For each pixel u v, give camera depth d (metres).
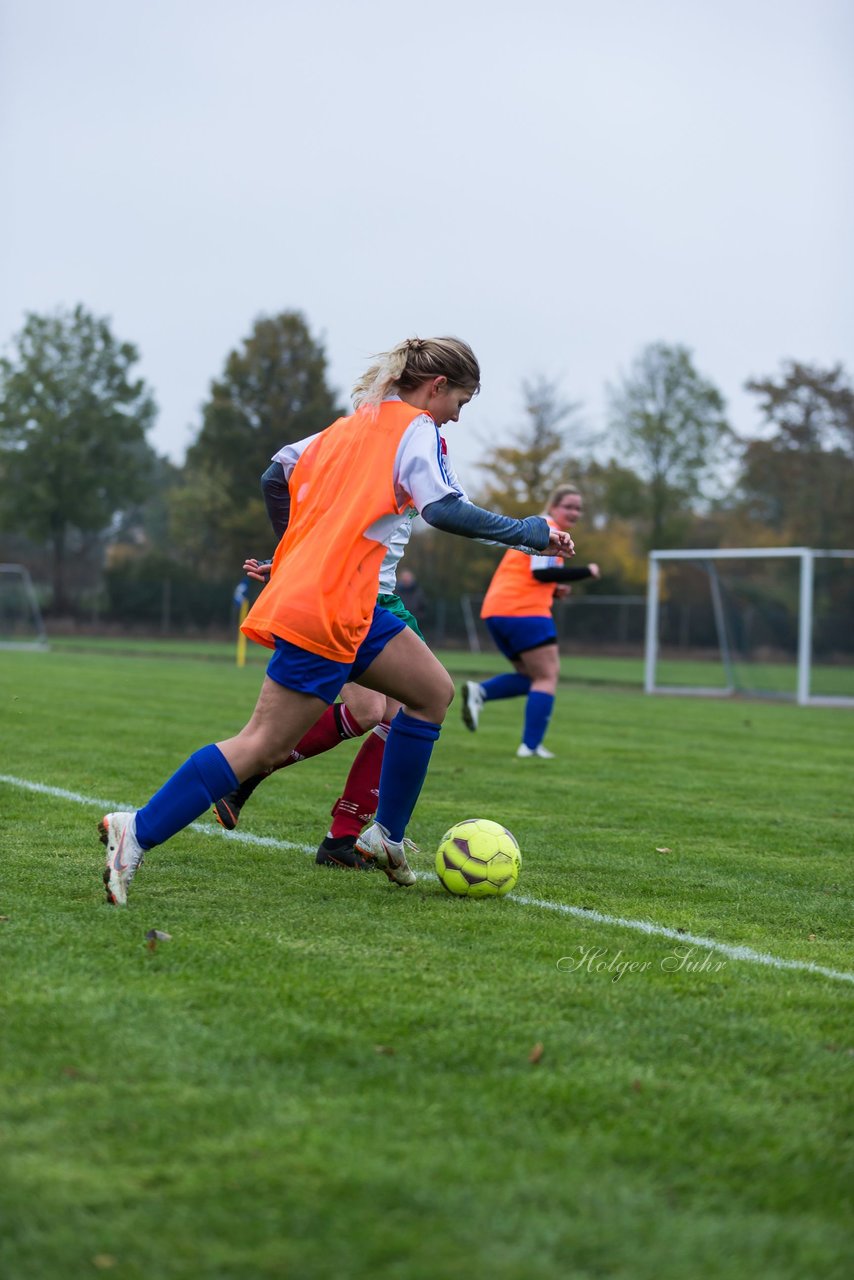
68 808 8.19
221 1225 2.58
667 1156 3.01
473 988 4.34
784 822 9.20
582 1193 2.79
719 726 19.80
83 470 75.81
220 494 73.00
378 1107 3.22
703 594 53.97
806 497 64.38
